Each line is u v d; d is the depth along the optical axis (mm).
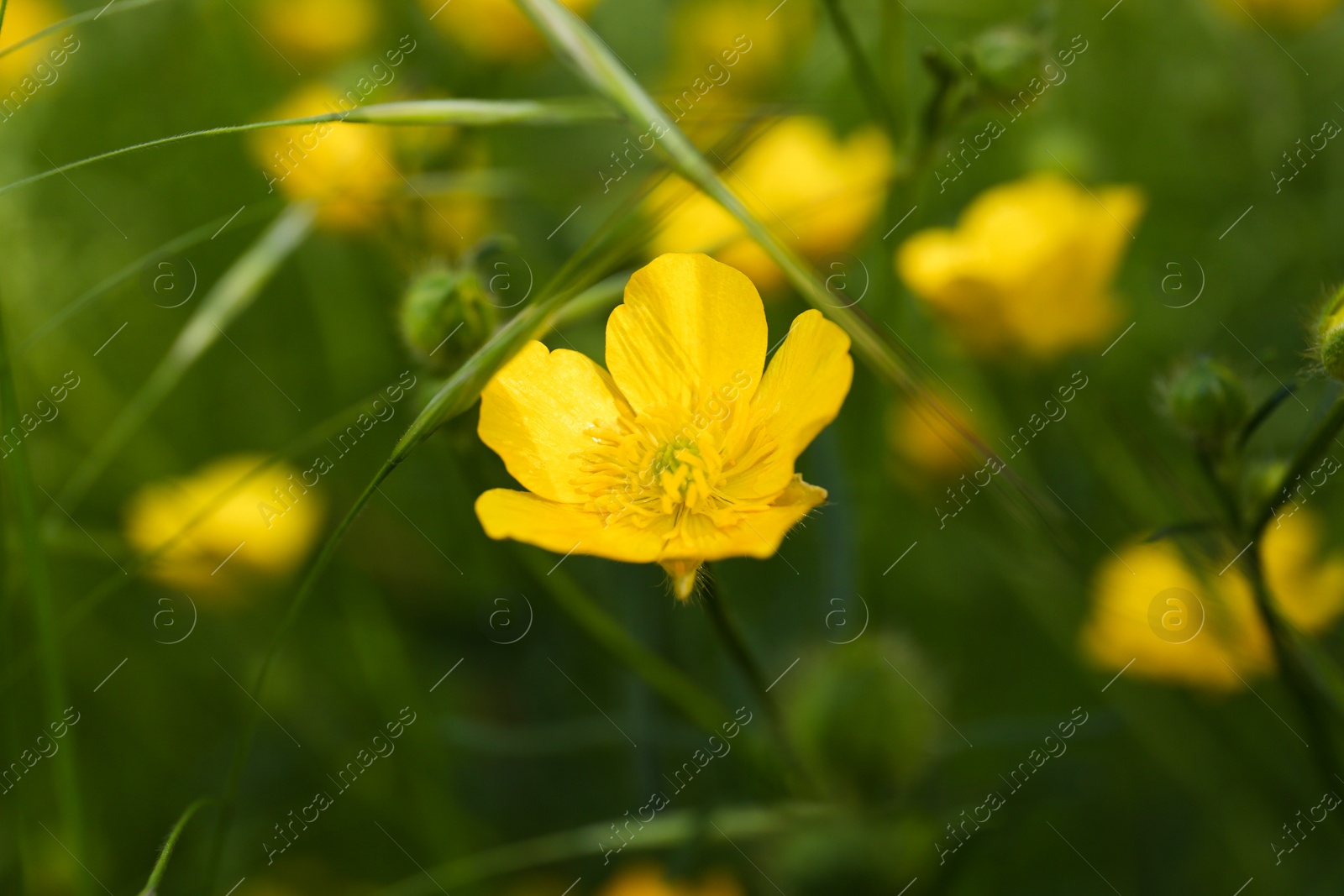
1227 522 176
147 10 283
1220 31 251
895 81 206
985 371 226
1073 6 271
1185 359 193
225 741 224
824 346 174
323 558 169
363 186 217
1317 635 204
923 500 223
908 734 184
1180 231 248
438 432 189
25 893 189
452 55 254
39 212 242
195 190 267
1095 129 266
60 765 183
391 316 238
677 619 217
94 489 236
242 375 248
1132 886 211
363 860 219
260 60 286
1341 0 245
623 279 189
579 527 174
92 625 227
